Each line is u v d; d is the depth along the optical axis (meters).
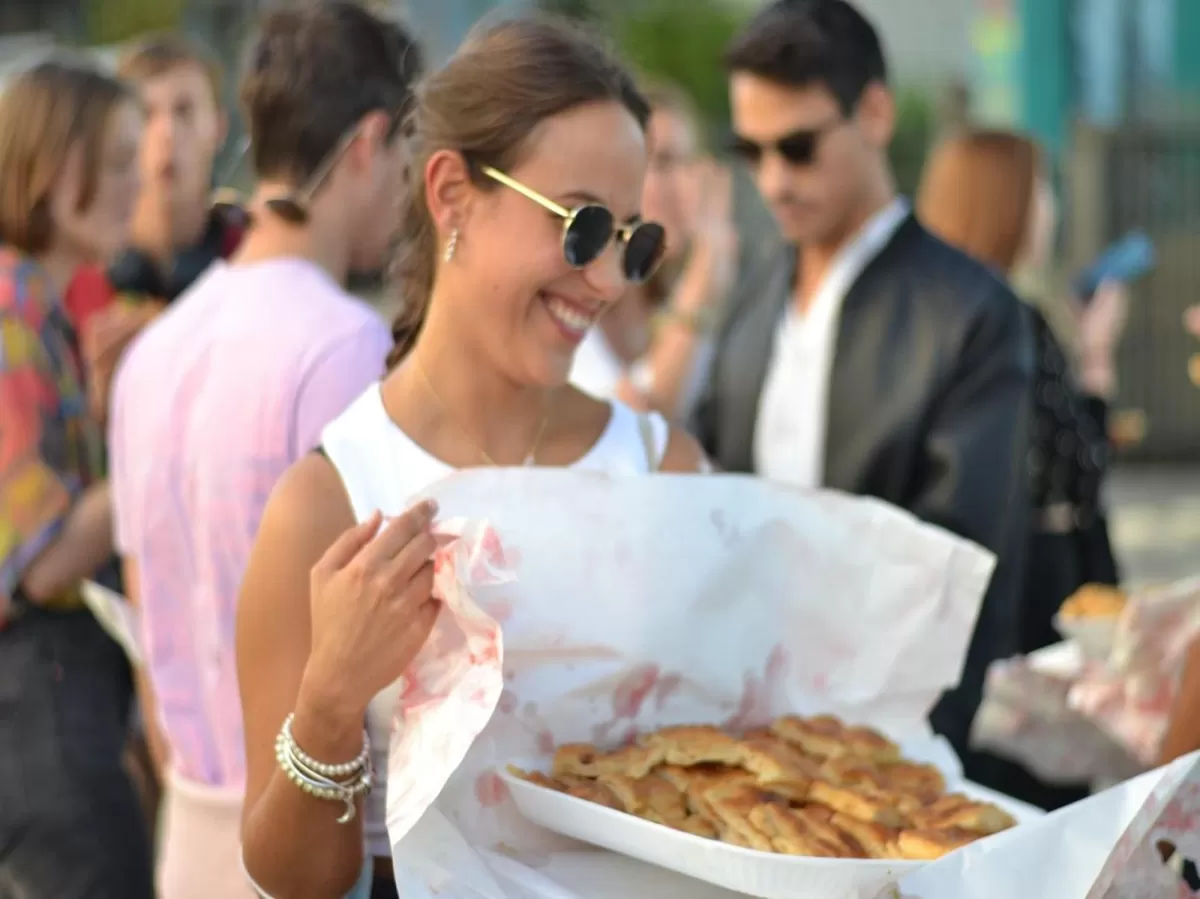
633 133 1.89
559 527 1.87
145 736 3.85
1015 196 4.18
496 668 1.70
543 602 1.87
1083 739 3.02
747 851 1.70
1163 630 2.62
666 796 1.85
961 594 2.02
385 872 2.00
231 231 4.19
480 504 1.84
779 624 2.03
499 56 1.88
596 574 1.89
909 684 2.06
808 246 3.55
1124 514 10.17
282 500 1.93
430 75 1.96
